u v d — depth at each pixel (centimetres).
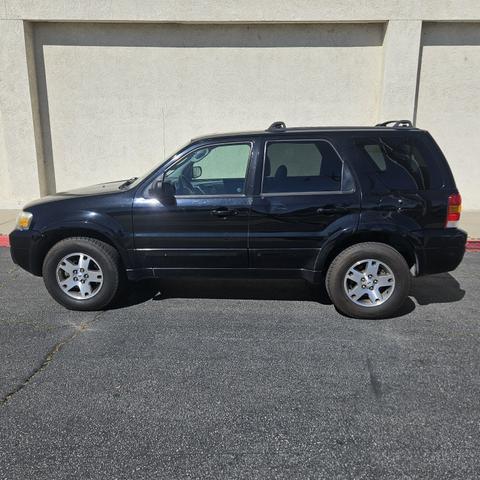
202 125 957
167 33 917
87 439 279
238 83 937
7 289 551
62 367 362
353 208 435
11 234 476
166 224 451
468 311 475
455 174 961
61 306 493
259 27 910
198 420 297
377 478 246
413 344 400
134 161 977
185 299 513
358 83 933
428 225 438
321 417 299
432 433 282
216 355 382
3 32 896
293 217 440
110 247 464
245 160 456
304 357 378
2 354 384
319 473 250
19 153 952
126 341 408
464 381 340
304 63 926
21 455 265
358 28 908
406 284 442
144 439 279
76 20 895
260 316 464
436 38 905
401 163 440
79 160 980
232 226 446
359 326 438
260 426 290
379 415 300
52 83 946
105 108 955
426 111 938
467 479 245
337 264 443
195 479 246
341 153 441
